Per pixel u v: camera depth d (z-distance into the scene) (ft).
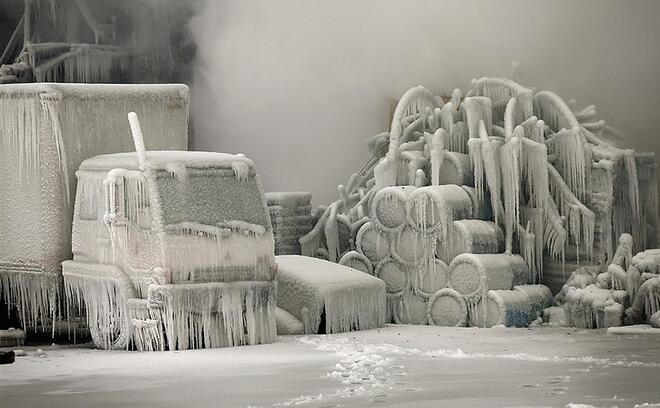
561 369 90.84
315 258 131.54
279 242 140.77
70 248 114.52
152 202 105.40
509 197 134.10
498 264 128.88
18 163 115.44
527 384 82.02
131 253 106.83
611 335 117.91
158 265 104.99
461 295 127.65
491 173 133.90
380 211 133.39
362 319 125.70
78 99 115.24
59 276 114.01
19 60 179.52
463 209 131.75
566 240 135.33
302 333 121.70
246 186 111.04
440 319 128.98
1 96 116.16
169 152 110.63
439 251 129.80
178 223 105.81
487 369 91.09
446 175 135.33
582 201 136.15
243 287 108.99
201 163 108.88
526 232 134.62
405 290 131.54
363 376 87.30
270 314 111.75
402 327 127.65
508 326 125.90
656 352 102.53
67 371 93.15
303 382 84.38
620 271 127.54
